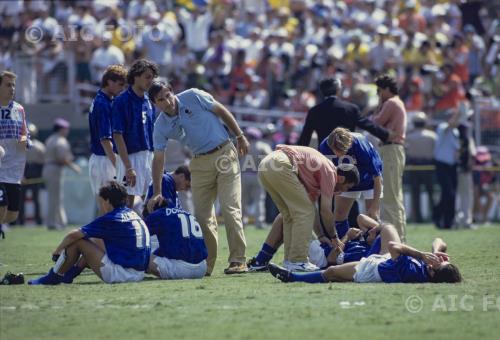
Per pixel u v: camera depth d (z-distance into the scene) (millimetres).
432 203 73250
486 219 76688
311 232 37969
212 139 37969
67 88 85750
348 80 80062
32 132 79375
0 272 40219
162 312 28703
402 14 91562
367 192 40938
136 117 40250
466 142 68562
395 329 25984
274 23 92125
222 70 86188
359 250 37281
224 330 26047
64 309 29453
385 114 48344
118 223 35000
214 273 38562
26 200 79375
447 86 80938
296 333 25547
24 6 90875
